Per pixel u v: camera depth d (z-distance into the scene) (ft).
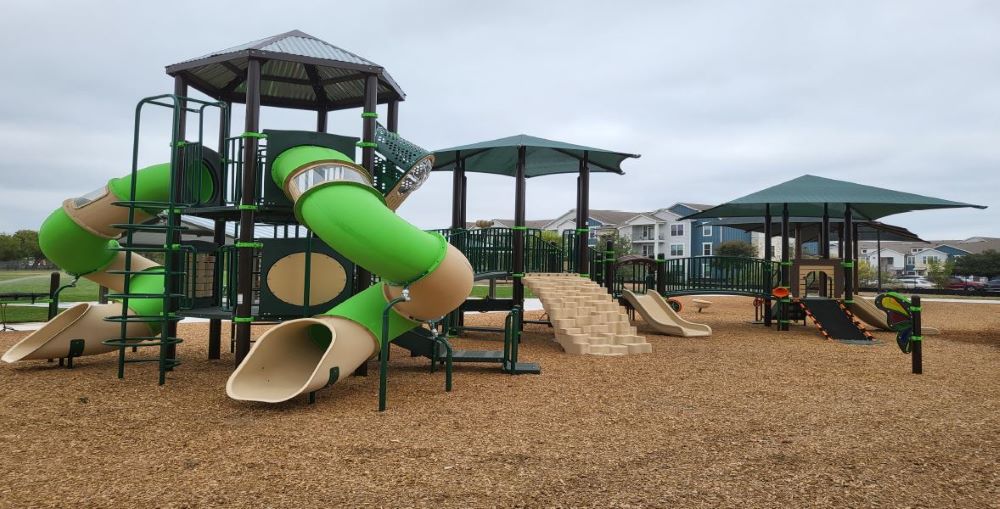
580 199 50.72
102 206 31.35
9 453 17.07
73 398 24.16
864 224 85.15
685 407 23.66
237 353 28.76
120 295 27.96
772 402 24.73
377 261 24.21
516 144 45.03
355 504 13.37
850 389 27.76
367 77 30.83
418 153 34.04
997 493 14.56
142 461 16.35
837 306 55.42
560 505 13.47
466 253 45.21
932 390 27.63
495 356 31.76
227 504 13.32
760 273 63.46
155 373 29.94
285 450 17.38
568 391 26.61
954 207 54.90
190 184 30.78
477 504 13.46
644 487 14.69
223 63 34.47
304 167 25.80
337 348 23.82
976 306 95.25
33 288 102.12
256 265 33.06
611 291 53.72
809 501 13.93
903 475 15.78
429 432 19.44
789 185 60.23
